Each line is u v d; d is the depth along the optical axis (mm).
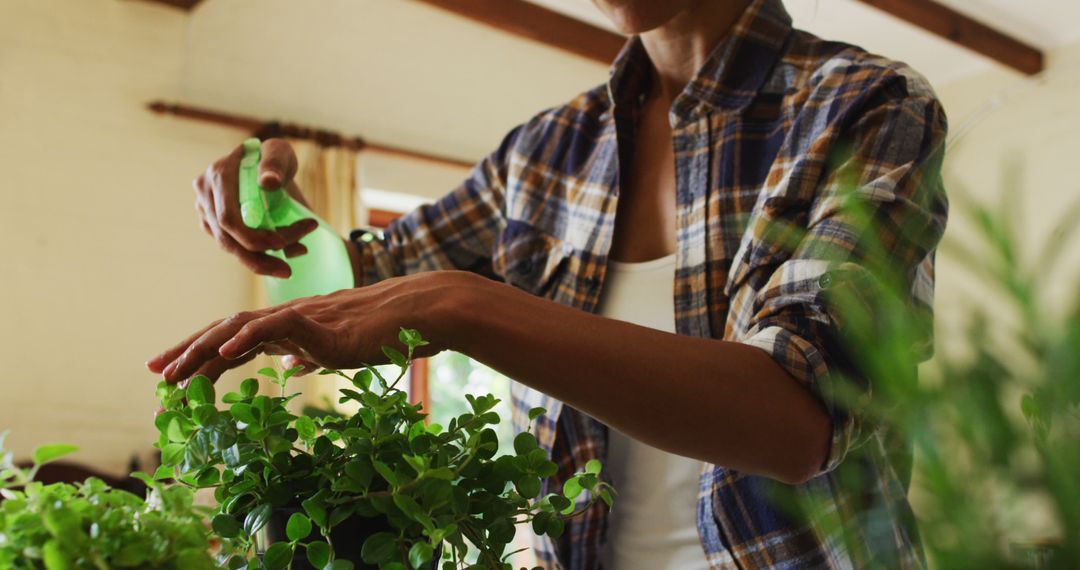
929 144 829
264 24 4516
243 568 544
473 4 5039
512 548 1998
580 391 686
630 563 931
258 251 1086
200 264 4219
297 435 592
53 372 3855
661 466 924
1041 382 238
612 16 968
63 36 4031
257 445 570
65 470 3754
